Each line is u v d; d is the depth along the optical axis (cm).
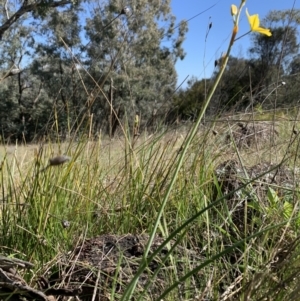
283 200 190
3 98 2575
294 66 315
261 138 284
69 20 2550
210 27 136
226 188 200
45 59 2697
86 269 145
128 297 93
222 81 298
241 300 118
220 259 147
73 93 227
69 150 211
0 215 189
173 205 204
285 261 120
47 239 167
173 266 134
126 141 235
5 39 2391
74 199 205
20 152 256
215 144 250
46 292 123
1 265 121
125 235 164
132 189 214
